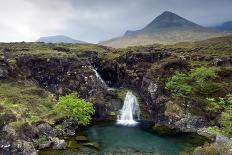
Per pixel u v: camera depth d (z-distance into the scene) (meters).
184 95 94.12
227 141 66.94
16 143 64.69
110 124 93.38
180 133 82.88
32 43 148.12
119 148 69.19
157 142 74.38
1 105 76.25
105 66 127.44
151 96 101.81
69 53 130.75
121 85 122.25
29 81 104.69
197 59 118.62
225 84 96.88
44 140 70.50
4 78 99.19
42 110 86.94
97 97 104.88
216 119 85.25
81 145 70.56
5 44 137.75
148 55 121.75
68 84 106.56
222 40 161.25
